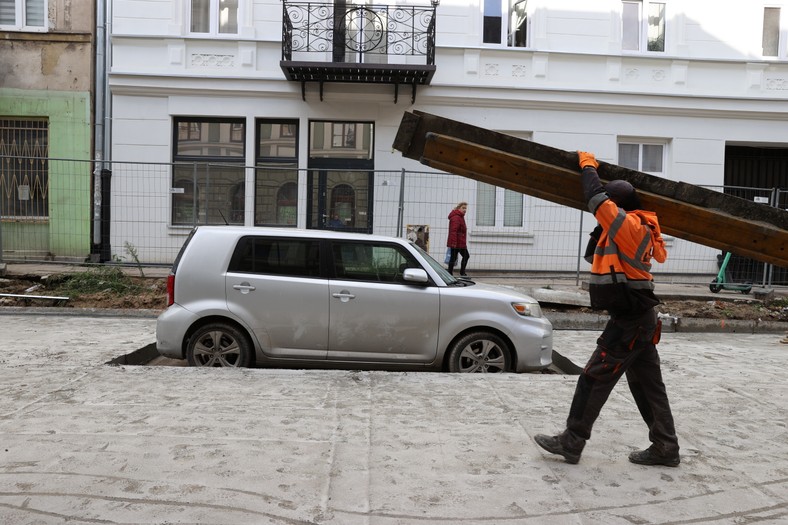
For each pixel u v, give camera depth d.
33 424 4.43
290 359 6.43
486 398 5.39
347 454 4.02
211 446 4.08
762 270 12.20
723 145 14.58
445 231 12.49
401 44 13.84
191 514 3.16
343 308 6.41
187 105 13.91
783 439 4.52
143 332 8.44
